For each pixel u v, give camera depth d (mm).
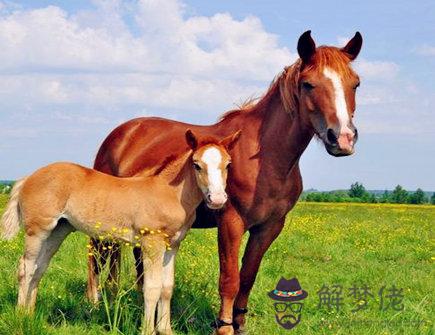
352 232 14055
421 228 16266
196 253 9062
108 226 5012
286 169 4848
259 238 5184
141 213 4926
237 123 5242
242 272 5270
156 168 5125
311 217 18031
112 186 5004
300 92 4648
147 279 4832
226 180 4945
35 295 5258
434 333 5102
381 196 77938
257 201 4859
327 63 4492
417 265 9773
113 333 4715
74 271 7410
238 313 5352
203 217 5379
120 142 6102
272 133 4871
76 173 5027
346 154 4238
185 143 5504
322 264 9555
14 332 4621
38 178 5039
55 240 5320
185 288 6410
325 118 4383
